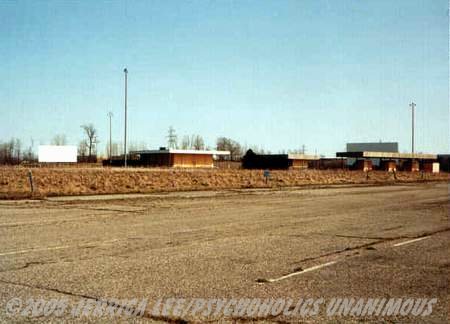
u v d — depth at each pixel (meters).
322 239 12.34
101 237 12.54
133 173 51.41
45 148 89.81
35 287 7.55
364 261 9.62
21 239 12.19
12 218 16.95
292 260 9.67
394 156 95.50
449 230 14.15
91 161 132.88
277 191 34.56
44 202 23.88
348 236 12.89
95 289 7.44
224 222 15.85
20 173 46.69
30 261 9.46
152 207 21.36
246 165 102.50
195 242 11.78
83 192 30.94
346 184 47.03
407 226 15.05
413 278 8.26
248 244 11.52
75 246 11.16
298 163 100.25
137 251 10.55
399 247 11.27
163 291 7.35
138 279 8.05
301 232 13.59
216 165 114.44
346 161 109.69
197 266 9.05
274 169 97.38
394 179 60.03
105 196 28.23
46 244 11.43
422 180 58.75
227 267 8.99
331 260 9.70
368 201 25.39
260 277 8.25
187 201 24.97
